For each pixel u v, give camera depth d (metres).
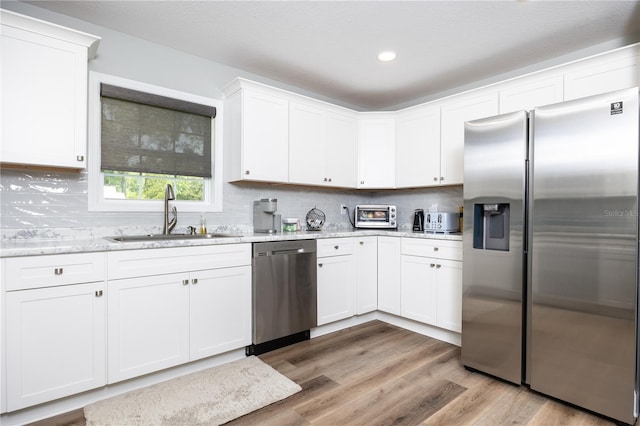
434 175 3.28
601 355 1.75
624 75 2.21
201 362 2.27
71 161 2.00
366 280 3.26
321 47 2.67
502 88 2.79
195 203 2.86
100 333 1.84
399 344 2.74
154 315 2.02
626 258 1.67
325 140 3.37
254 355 2.51
